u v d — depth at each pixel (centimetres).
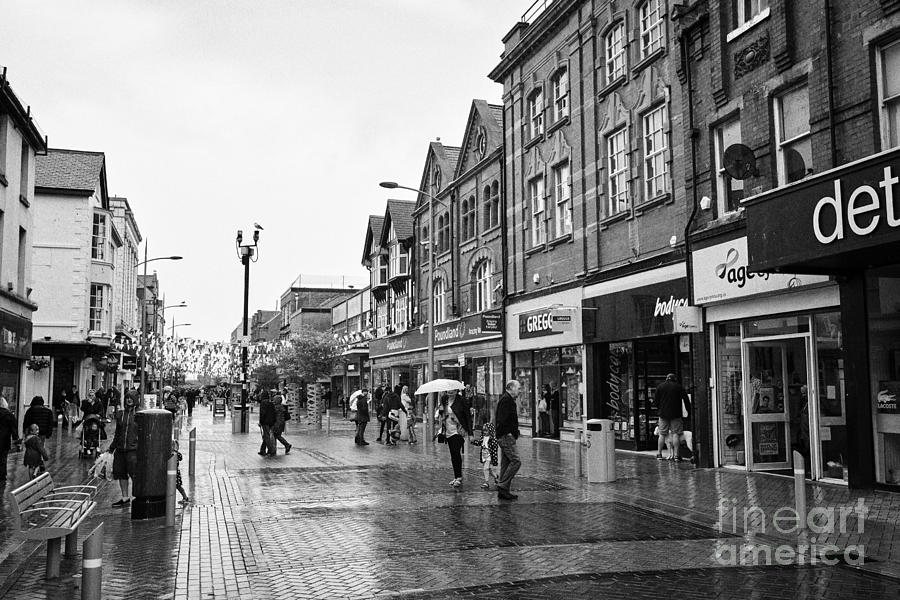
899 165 931
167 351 6019
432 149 3775
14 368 2408
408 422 2406
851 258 1054
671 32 1752
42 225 3753
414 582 691
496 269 2853
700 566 741
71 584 701
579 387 2153
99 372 4697
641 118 1883
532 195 2516
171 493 966
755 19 1385
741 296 1402
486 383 2878
